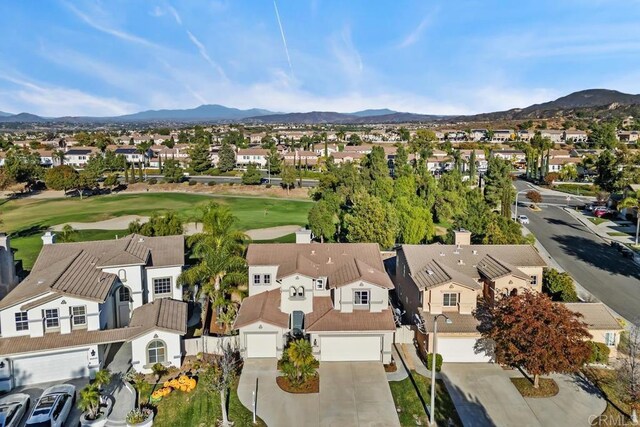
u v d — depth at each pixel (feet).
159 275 137.59
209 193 393.29
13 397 100.22
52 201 356.59
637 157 367.45
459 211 271.28
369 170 323.78
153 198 366.02
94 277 122.42
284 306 125.70
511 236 181.68
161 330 112.78
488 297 132.05
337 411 98.89
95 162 459.32
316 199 351.05
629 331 132.46
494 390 106.52
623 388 99.76
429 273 130.52
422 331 119.75
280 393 105.29
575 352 99.40
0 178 378.53
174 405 100.68
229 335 127.65
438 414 98.12
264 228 255.09
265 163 540.52
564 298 142.51
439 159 544.62
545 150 552.82
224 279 133.90
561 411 98.89
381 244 194.49
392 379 111.45
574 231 254.47
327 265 135.54
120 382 108.68
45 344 106.32
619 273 185.78
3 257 139.44
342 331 116.78
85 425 92.79
